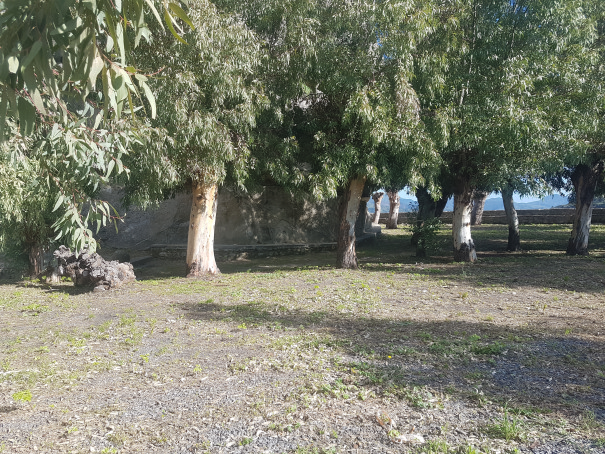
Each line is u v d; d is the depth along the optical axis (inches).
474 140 598.9
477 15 633.0
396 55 573.6
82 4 97.1
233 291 508.4
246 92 556.1
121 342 309.4
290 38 587.8
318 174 602.2
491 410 177.2
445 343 276.4
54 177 163.3
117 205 978.7
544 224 1510.8
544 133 604.1
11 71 95.1
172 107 501.0
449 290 483.5
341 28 611.5
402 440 155.0
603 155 730.2
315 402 191.5
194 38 487.5
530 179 652.1
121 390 220.1
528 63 618.2
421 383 209.0
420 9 573.9
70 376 241.6
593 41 666.2
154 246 907.4
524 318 344.2
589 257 760.3
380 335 303.3
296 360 252.7
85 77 97.4
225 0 601.6
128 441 165.2
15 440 168.4
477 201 1617.9
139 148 498.6
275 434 165.6
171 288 550.0
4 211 552.7
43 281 641.0
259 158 629.9
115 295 515.2
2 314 430.3
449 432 160.1
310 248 971.9
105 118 102.2
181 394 210.8
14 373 247.8
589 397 187.0
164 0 97.3
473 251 745.0
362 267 708.0
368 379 216.1
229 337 312.2
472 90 625.3
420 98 617.9
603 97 605.6
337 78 581.3
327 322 349.4
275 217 986.7
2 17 96.0
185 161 571.5
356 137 617.6
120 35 97.0
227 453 153.6
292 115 660.7
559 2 589.0
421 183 593.0
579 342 270.2
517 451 144.3
